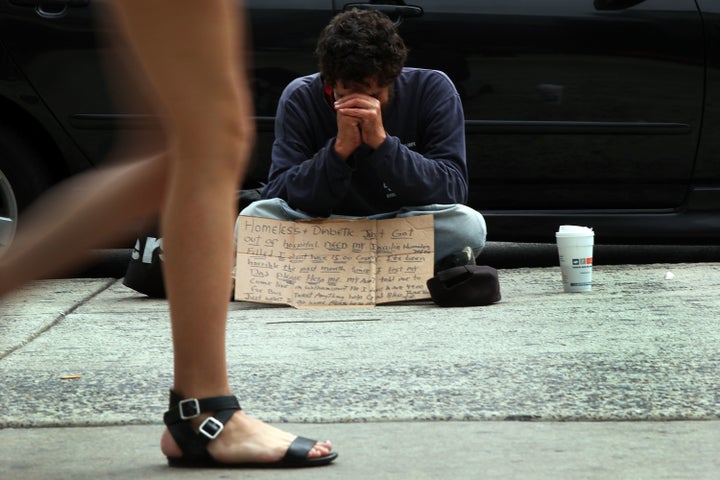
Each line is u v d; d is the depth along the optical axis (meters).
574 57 14.21
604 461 5.39
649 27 14.29
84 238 4.55
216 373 5.35
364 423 6.23
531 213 14.44
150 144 4.88
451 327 9.52
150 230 11.96
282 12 14.05
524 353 8.13
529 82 14.20
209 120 4.89
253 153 14.19
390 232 11.56
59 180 14.25
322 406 6.54
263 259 11.59
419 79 11.91
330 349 8.48
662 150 14.43
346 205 11.88
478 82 14.17
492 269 11.02
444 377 7.30
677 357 7.91
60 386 7.23
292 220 11.70
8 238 14.05
